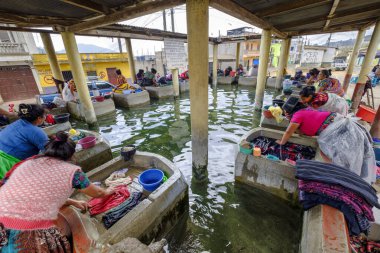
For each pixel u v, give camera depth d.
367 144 2.38
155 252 1.66
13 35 13.02
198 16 2.85
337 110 3.09
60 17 4.81
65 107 7.74
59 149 1.65
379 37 6.07
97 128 6.43
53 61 8.19
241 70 15.02
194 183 3.65
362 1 4.45
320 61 31.05
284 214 2.86
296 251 2.32
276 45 28.45
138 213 2.16
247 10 4.63
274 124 5.07
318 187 1.92
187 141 5.29
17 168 1.60
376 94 9.65
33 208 1.45
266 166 3.10
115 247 1.60
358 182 1.91
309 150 3.52
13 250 1.47
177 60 9.88
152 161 3.32
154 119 7.17
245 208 3.01
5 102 12.60
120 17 4.19
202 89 3.22
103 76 18.19
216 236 2.59
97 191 1.93
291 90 7.37
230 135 5.50
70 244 1.86
